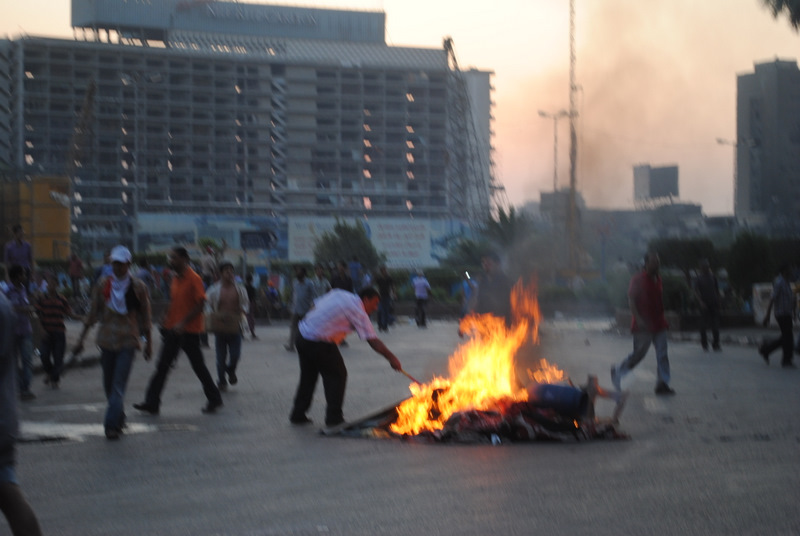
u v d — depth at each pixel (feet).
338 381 30.60
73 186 513.86
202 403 37.01
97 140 568.82
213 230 371.15
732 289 102.63
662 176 451.12
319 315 30.68
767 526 17.02
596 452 24.91
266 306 118.93
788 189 524.93
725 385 42.24
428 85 627.46
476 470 22.35
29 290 53.26
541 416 27.30
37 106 566.77
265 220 362.74
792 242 115.44
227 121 595.06
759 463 23.31
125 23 618.03
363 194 608.19
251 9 647.56
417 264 344.90
